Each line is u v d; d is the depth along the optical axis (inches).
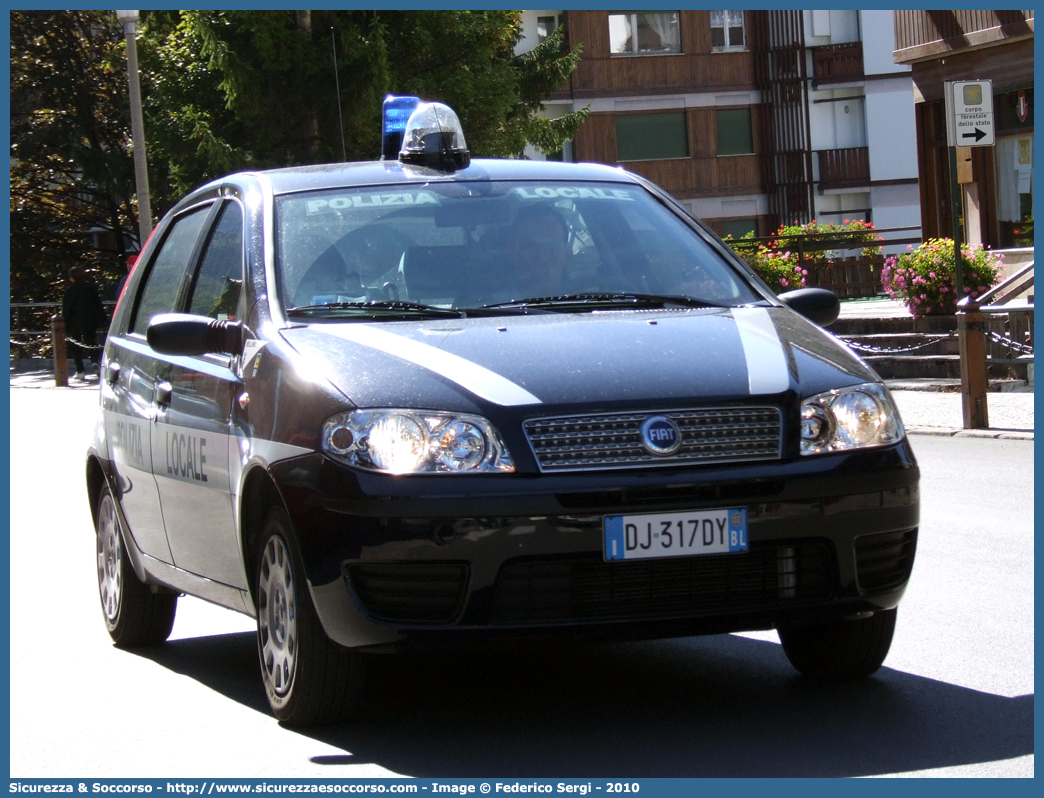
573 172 314.7
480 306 268.1
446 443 223.3
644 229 296.8
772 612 227.9
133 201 2057.1
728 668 280.8
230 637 338.3
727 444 227.6
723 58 2439.7
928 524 442.9
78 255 2153.1
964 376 671.1
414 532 220.1
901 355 904.3
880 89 2438.5
